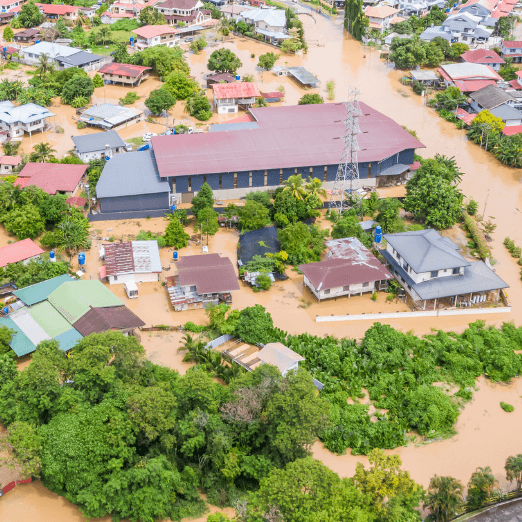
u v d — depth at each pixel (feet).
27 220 456.86
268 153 535.60
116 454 278.05
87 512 272.31
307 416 280.92
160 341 378.12
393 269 440.86
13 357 355.15
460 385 352.90
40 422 297.74
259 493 258.57
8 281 414.21
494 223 509.76
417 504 265.13
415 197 497.87
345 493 250.37
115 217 499.51
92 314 371.35
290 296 423.23
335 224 479.41
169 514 281.33
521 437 322.75
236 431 301.22
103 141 583.58
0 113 628.28
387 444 314.96
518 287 436.76
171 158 524.93
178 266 421.18
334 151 540.52
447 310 407.44
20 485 293.23
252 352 362.74
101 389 301.63
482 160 612.29
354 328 394.52
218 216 495.00
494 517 276.62
